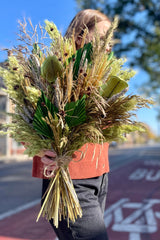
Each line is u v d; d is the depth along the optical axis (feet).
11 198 19.93
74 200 3.98
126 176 35.45
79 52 4.29
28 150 3.97
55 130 3.86
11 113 4.17
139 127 4.47
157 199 18.63
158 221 13.14
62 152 4.06
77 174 4.29
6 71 4.23
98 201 4.75
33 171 4.60
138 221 13.25
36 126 3.91
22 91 4.19
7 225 12.97
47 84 4.14
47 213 4.16
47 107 3.88
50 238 10.98
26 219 13.96
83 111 3.87
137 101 4.17
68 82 3.94
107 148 4.95
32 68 4.22
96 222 4.18
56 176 4.02
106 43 4.07
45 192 4.07
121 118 4.13
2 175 36.83
